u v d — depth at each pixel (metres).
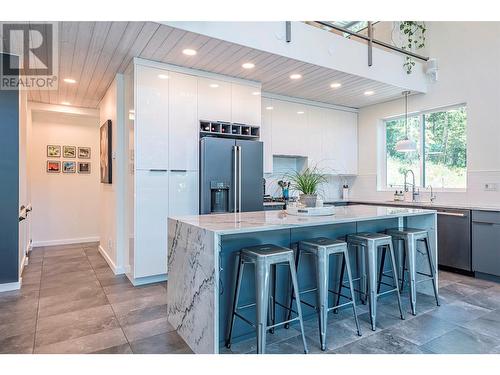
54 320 2.62
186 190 3.78
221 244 2.23
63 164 5.87
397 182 5.42
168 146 3.64
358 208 3.47
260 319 1.95
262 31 3.23
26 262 4.38
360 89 4.64
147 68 3.48
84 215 6.09
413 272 2.83
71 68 3.68
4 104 3.22
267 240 2.45
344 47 3.90
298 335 2.38
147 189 3.53
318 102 5.41
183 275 2.32
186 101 3.75
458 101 4.43
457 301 3.06
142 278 3.57
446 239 4.06
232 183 3.89
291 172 5.57
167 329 2.47
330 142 5.57
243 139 4.40
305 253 2.58
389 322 2.60
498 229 3.57
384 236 2.71
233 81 4.09
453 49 4.50
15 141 3.29
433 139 4.89
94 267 4.27
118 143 3.95
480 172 4.18
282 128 4.99
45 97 4.89
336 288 2.87
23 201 4.01
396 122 5.45
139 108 3.44
